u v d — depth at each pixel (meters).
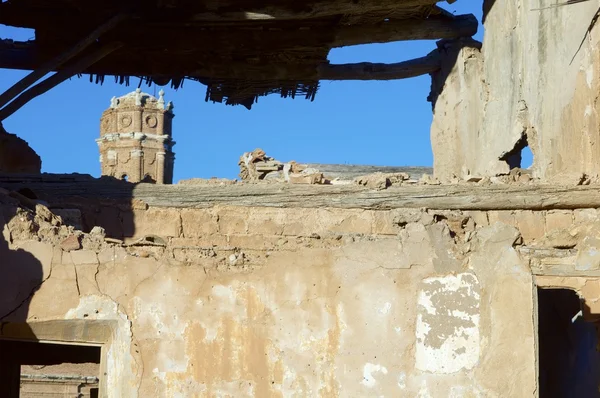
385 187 16.31
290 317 13.10
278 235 15.59
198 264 13.18
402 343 13.07
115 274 13.11
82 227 15.48
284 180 18.19
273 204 16.06
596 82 16.33
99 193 15.90
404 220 13.83
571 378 18.81
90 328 13.08
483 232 13.40
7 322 12.97
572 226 14.79
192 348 13.00
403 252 13.24
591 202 16.02
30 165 20.66
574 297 18.95
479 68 21.45
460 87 22.19
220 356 13.02
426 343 13.09
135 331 13.00
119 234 15.73
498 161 20.22
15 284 13.05
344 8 20.56
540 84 18.45
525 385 13.04
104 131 46.22
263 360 13.02
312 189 16.17
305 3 20.52
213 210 15.89
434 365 13.05
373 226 15.94
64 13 20.91
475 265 13.27
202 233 15.77
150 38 21.08
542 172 18.34
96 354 16.62
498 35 20.56
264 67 22.84
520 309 13.19
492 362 13.07
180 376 12.96
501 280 13.25
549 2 17.97
